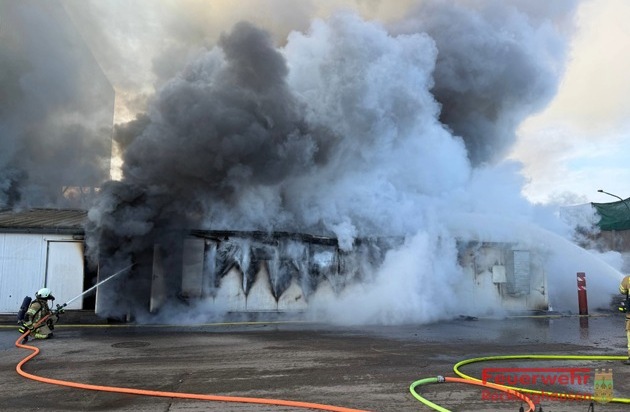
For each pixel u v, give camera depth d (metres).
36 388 5.16
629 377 5.74
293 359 6.73
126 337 8.84
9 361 6.61
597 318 12.52
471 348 7.70
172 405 4.54
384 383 5.38
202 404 4.58
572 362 6.62
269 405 4.54
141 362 6.52
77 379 5.56
